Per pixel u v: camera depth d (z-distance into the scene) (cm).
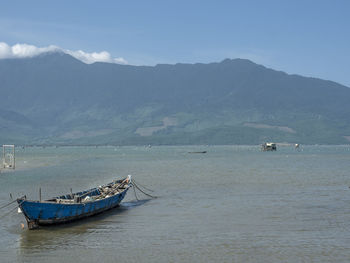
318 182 6762
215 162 13412
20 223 3638
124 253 2767
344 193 5375
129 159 16162
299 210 4131
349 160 14550
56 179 7569
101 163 13075
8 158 16512
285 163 12656
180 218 3800
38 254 2775
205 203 4612
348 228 3356
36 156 19850
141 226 3503
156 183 6738
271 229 3331
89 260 2647
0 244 3003
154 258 2656
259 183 6638
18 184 6688
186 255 2703
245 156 18750
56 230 3384
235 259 2619
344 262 2548
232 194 5319
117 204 4466
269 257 2645
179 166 11294
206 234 3203
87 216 3828
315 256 2658
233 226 3450
